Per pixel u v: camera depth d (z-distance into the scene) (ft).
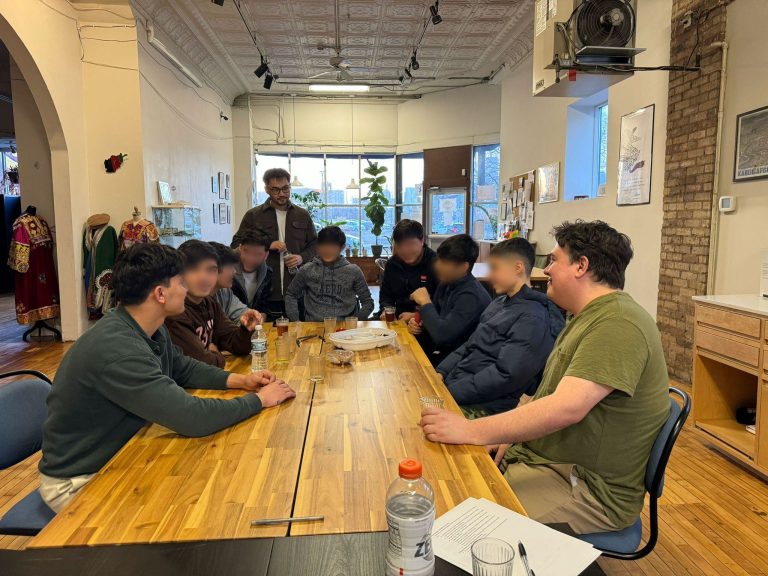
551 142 23.06
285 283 13.55
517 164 27.25
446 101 34.30
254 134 36.37
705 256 12.96
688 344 13.70
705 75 12.81
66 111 17.37
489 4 21.09
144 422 5.00
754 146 11.51
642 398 4.44
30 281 18.45
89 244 18.43
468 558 3.01
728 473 9.28
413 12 21.90
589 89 13.12
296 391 6.02
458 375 7.59
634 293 16.31
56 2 16.71
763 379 8.59
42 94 16.39
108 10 18.04
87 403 4.61
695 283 13.37
